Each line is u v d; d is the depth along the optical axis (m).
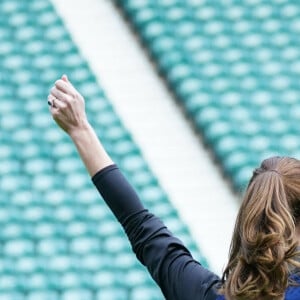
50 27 30.64
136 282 22.64
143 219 6.11
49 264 23.12
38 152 26.22
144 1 30.86
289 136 26.62
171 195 25.48
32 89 28.52
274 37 30.47
